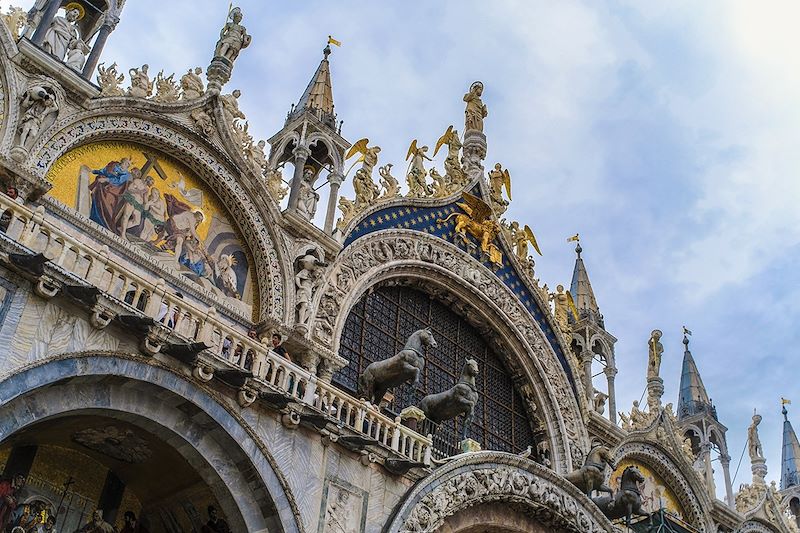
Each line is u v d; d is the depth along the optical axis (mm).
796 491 47938
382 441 22219
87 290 15992
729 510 39219
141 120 23312
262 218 25266
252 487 18094
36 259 15484
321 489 19031
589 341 37094
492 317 32906
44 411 15711
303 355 24656
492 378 33125
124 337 16781
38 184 19984
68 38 22547
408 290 31359
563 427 33000
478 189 35031
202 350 17297
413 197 31656
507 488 23906
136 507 19531
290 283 25078
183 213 23844
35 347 15398
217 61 25719
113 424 17422
